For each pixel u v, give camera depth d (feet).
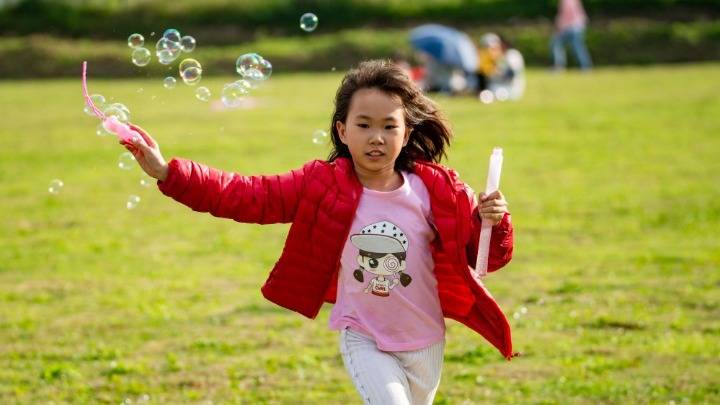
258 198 21.12
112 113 21.85
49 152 86.38
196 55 177.58
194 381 31.78
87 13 196.44
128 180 72.84
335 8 201.77
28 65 178.09
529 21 198.49
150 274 46.29
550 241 51.26
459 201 21.38
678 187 64.49
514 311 39.14
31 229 56.75
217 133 94.38
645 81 137.49
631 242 50.72
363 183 21.75
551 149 81.41
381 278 21.38
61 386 31.40
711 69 155.94
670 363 32.76
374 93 21.09
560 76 154.61
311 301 21.86
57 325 38.29
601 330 36.65
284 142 88.07
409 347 21.52
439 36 129.18
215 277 45.83
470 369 32.73
